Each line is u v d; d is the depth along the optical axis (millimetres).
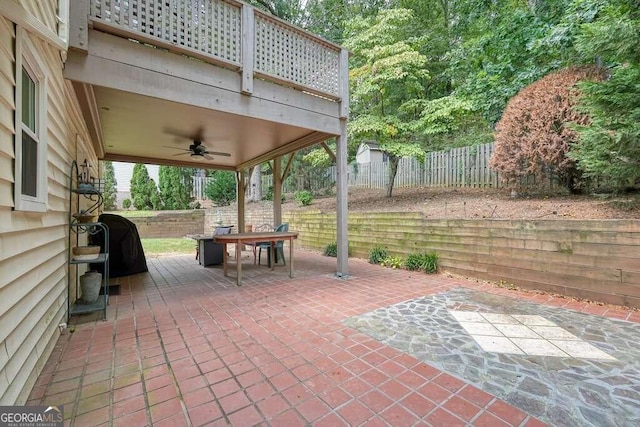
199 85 3633
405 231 6055
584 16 5410
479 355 2408
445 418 1683
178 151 6602
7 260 1611
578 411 1733
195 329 2949
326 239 8164
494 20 8797
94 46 2967
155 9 3209
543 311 3422
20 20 1600
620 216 3971
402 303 3738
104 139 5527
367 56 7293
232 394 1917
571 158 4344
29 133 2045
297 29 4387
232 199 14445
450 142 8773
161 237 11859
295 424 1650
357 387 1984
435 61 9750
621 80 3775
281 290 4352
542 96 4820
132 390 1957
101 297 3869
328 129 4961
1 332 1522
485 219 4793
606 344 2584
